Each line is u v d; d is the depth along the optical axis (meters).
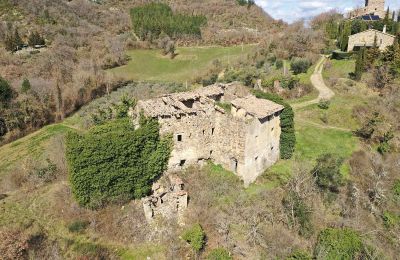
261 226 32.78
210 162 39.50
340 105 54.91
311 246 30.92
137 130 34.03
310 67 70.19
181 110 36.06
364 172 41.69
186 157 37.75
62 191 36.59
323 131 49.56
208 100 39.31
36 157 48.88
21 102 62.00
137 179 34.91
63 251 30.22
